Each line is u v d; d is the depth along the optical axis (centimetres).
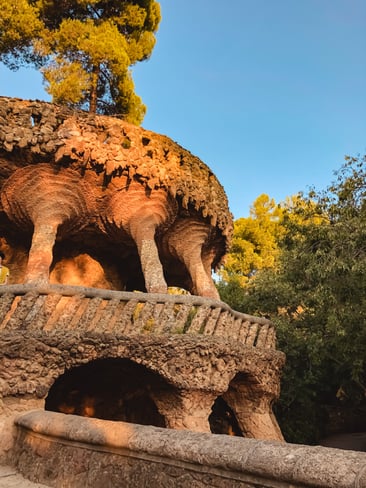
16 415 623
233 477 322
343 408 1883
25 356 649
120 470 400
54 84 1531
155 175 1041
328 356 1452
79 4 1584
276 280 1636
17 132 916
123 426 427
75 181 998
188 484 346
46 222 966
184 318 796
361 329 1041
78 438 454
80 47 1517
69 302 748
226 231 1273
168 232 1210
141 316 764
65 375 889
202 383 756
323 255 1034
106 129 1015
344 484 259
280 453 308
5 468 557
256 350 903
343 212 1114
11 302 707
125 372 855
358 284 983
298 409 1677
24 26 1466
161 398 780
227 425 1114
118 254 1281
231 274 2602
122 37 1614
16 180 978
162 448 371
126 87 1681
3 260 1181
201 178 1155
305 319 1388
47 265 904
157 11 1772
